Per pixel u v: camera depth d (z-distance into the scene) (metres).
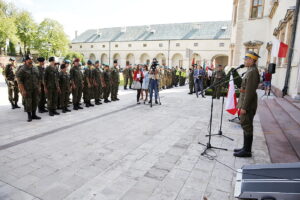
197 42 40.66
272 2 15.28
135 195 2.67
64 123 5.81
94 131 5.18
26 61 5.67
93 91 8.54
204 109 8.18
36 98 6.02
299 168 1.92
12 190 2.73
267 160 3.73
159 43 44.47
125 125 5.77
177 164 3.54
